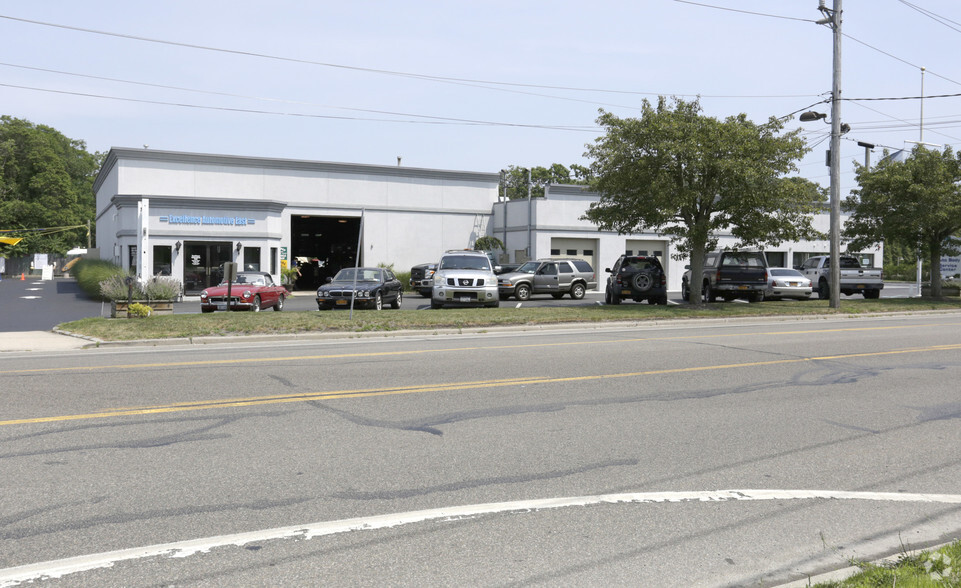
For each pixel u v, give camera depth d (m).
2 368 11.42
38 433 7.20
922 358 13.46
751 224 24.06
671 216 23.55
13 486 5.64
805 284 30.56
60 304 27.45
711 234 25.61
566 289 32.09
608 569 4.39
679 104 23.98
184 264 32.59
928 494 5.91
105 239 43.62
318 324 17.75
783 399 9.54
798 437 7.62
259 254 33.91
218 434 7.26
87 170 81.88
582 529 5.01
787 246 45.62
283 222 38.28
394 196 40.75
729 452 7.00
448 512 5.26
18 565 4.27
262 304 24.19
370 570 4.29
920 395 9.95
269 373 11.01
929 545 4.88
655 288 26.39
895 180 29.36
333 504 5.37
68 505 5.25
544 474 6.20
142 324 17.39
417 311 21.33
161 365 11.79
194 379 10.38
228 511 5.18
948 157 29.80
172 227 32.34
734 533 5.02
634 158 23.70
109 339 15.60
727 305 26.12
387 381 10.37
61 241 69.44
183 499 5.41
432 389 9.78
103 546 4.55
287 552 4.52
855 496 5.83
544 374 11.11
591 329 19.58
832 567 4.50
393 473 6.13
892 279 64.12
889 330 19.11
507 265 34.81
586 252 41.34
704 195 23.44
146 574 4.18
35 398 8.89
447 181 42.12
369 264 40.16
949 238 32.25
